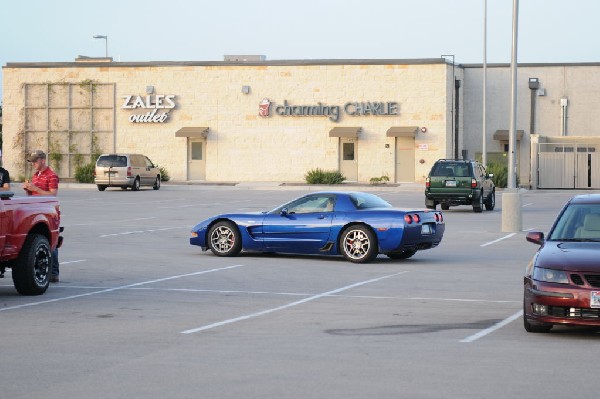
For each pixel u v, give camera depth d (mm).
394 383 12484
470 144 90625
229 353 14656
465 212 54906
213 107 88562
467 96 90188
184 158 89250
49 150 91375
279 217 29375
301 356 14406
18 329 16969
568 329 17078
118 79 89938
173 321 17906
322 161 86938
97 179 75688
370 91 85688
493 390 12086
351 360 14070
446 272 26328
